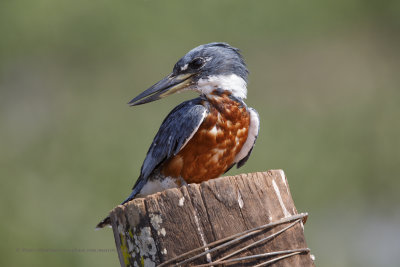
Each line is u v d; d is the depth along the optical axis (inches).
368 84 628.1
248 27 604.4
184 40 592.7
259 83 616.4
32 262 454.0
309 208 534.6
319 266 515.5
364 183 560.7
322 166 554.9
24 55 596.1
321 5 616.1
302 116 596.7
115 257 464.1
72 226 494.3
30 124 592.7
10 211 493.4
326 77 626.8
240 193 184.9
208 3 591.5
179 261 180.9
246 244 181.6
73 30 588.4
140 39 591.2
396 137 586.2
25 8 570.3
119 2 583.8
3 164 551.8
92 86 606.2
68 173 549.0
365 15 645.3
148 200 185.3
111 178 536.7
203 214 182.9
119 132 573.0
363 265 515.8
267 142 557.0
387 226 536.1
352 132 594.6
